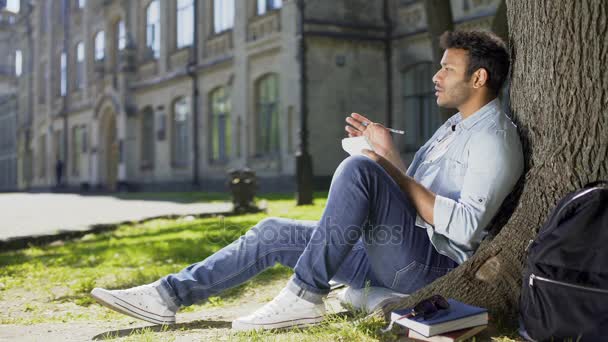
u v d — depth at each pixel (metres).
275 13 19.61
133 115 29.06
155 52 27.81
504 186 2.51
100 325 3.19
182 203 15.58
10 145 49.97
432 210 2.53
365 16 19.08
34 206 15.85
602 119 2.50
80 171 35.66
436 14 7.11
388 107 19.25
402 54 18.92
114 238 8.52
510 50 2.93
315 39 18.44
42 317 3.72
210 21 23.98
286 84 19.12
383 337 2.45
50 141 39.44
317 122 18.48
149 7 28.19
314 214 9.98
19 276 5.54
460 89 2.65
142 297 2.82
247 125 21.30
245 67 21.28
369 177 2.57
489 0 16.03
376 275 2.86
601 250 2.09
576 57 2.53
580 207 2.16
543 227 2.28
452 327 2.28
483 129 2.57
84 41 34.50
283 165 19.38
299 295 2.67
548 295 2.18
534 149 2.66
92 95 33.09
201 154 24.47
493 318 2.53
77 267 6.00
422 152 2.96
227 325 2.99
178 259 6.21
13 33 49.94
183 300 2.86
